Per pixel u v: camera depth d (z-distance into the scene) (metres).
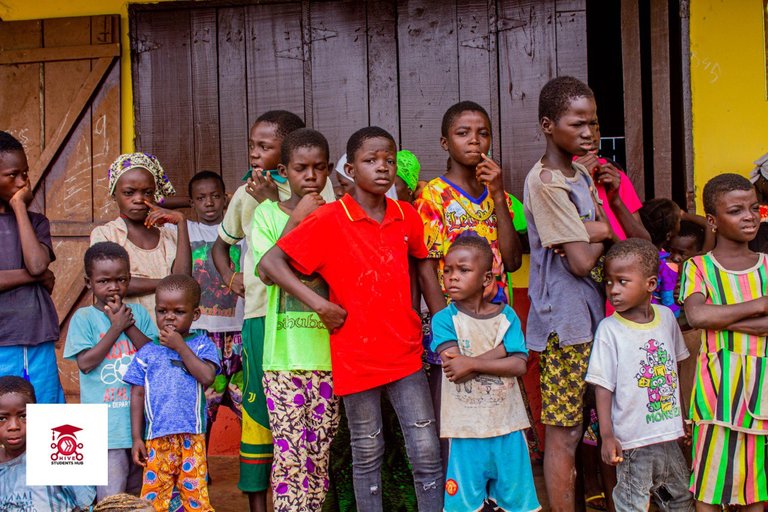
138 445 3.28
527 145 4.75
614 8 6.93
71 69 4.99
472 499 3.11
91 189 4.98
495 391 3.11
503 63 4.77
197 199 4.46
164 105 5.00
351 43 4.88
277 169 3.56
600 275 3.30
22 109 5.03
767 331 3.09
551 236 3.14
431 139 4.84
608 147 6.09
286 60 4.92
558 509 3.27
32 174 4.99
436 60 4.82
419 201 3.49
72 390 4.95
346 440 3.57
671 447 3.14
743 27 4.55
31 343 3.49
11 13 5.08
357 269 3.12
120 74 4.98
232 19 4.95
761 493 3.12
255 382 3.50
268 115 3.62
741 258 3.22
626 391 3.10
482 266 3.13
